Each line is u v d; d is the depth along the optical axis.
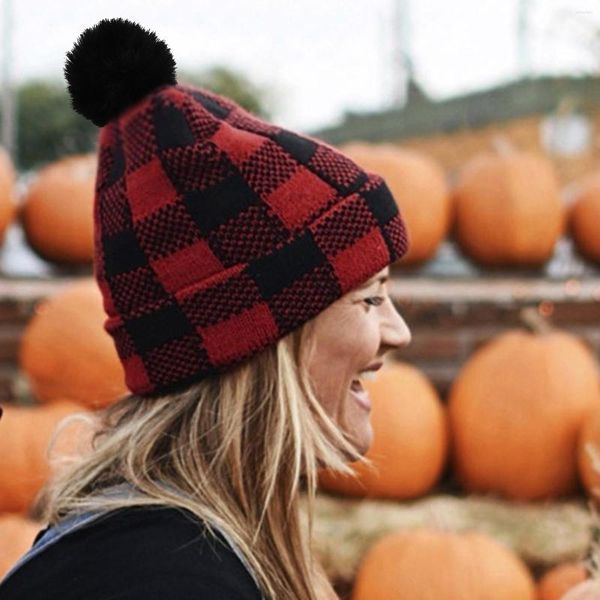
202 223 1.05
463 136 7.63
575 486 3.36
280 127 1.12
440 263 4.37
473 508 3.21
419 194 4.11
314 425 1.07
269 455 1.04
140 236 1.06
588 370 3.49
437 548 2.71
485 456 3.39
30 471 3.08
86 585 0.93
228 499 1.04
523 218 4.14
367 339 1.11
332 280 1.06
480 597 2.61
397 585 2.65
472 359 3.63
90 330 3.28
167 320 1.06
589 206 4.34
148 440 1.05
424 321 3.81
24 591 0.96
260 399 1.06
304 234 1.06
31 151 9.40
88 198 4.27
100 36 1.14
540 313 3.88
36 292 3.79
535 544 2.95
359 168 1.12
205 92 1.16
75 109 1.17
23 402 3.36
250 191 1.05
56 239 4.22
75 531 0.98
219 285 1.04
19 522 2.80
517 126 7.00
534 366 3.40
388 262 1.11
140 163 1.08
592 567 1.86
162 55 1.15
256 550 1.03
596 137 5.93
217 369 1.05
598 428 3.20
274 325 1.05
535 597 2.81
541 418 3.34
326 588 1.26
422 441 3.35
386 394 3.37
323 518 3.05
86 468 1.08
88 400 3.28
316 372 1.09
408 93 9.15
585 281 4.15
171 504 0.99
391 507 3.20
